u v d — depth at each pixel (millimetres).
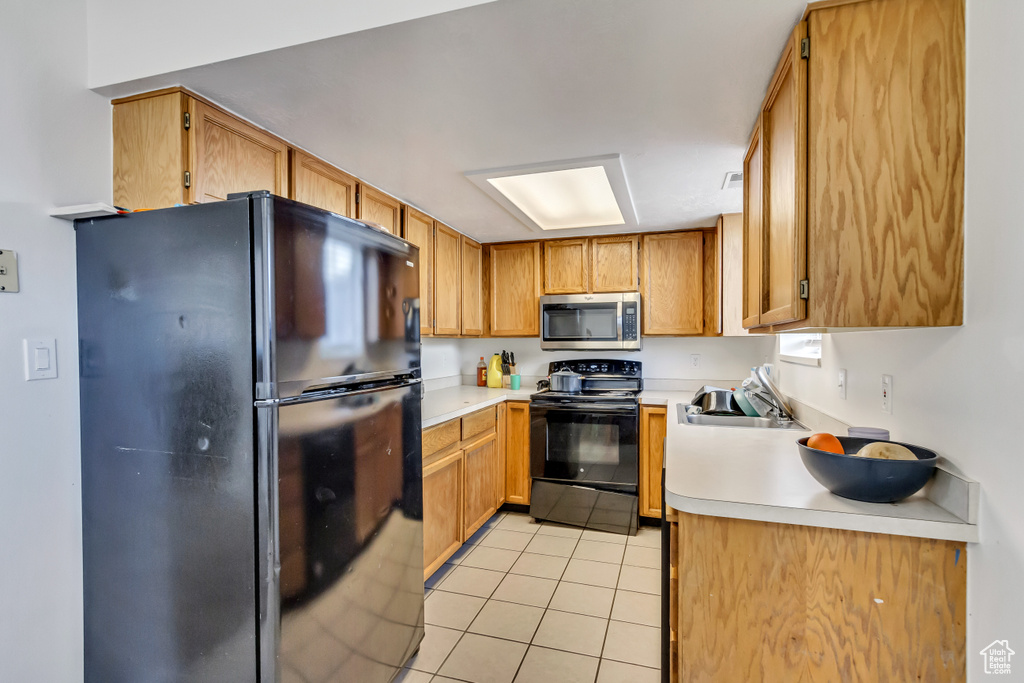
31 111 1398
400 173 2277
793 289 1226
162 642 1351
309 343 1328
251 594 1228
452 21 1213
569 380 3459
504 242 3779
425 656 1920
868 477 1142
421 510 1938
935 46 1144
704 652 1229
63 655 1430
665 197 2654
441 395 3443
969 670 1066
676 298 3424
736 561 1206
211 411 1259
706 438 1887
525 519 3379
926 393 1267
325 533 1384
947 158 1139
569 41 1296
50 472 1406
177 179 1522
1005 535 972
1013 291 960
